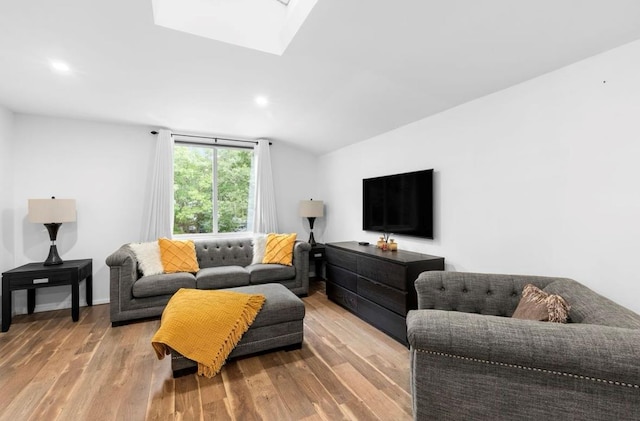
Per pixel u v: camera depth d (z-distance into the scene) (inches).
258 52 89.4
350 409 68.7
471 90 95.6
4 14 71.9
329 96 117.4
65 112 132.3
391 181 134.8
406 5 65.5
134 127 152.6
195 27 81.3
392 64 89.7
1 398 72.1
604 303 53.9
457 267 106.7
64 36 80.8
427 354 47.9
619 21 60.6
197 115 140.2
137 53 89.7
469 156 102.6
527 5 60.6
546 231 80.8
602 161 69.6
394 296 105.5
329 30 76.9
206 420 65.1
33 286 115.1
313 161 202.1
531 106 84.4
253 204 183.8
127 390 75.5
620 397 38.6
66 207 125.7
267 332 93.2
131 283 118.3
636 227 64.2
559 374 41.1
